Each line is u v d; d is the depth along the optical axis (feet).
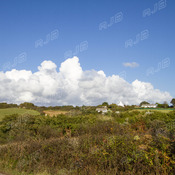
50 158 30.50
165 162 21.67
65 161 29.30
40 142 36.60
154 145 24.13
